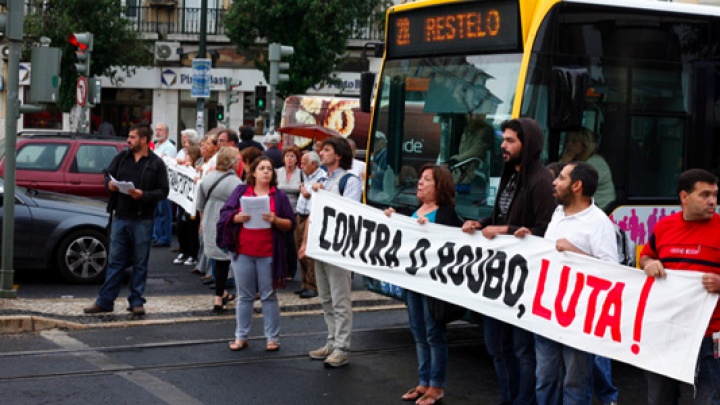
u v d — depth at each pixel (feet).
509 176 23.57
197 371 27.96
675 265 19.62
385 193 33.96
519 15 29.48
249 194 30.53
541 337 21.86
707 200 19.26
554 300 21.42
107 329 32.89
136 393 25.45
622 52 30.42
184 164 47.09
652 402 20.16
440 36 32.22
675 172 31.60
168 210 53.67
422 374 25.91
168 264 47.88
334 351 29.12
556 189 21.16
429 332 25.36
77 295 39.09
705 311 18.80
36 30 111.45
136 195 33.86
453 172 31.32
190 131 47.60
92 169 54.44
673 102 31.40
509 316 22.57
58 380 26.35
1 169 53.06
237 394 25.76
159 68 131.03
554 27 29.22
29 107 36.29
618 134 30.37
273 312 30.63
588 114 29.78
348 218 27.91
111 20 115.44
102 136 55.72
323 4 117.91
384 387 27.02
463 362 30.60
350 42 130.93
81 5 114.01
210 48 131.54
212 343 31.53
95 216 41.93
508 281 22.67
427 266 25.12
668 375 19.27
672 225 19.90
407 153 33.22
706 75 31.81
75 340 31.09
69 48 112.68
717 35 32.22
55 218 41.24
